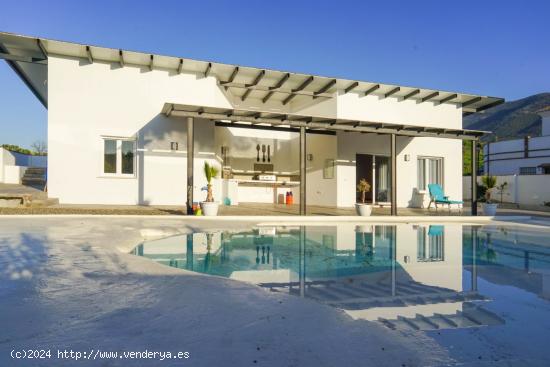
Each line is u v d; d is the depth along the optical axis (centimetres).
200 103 1296
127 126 1232
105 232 700
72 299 314
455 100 1636
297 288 448
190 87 1288
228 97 1480
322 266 586
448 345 274
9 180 1808
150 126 1255
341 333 263
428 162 1700
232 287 372
